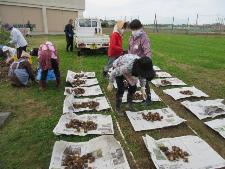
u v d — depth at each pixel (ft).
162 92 24.61
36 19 103.71
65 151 14.38
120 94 18.60
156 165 13.16
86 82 27.32
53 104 21.59
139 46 19.85
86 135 16.39
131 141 15.87
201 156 13.98
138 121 18.07
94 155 14.02
